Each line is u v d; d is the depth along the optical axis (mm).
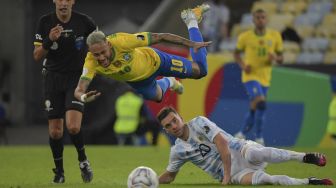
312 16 78438
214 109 60594
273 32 52312
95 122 65812
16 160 46656
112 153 51625
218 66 60594
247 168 27906
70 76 31859
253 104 52094
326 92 62438
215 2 76812
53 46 31438
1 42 84000
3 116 71062
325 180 27422
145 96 31906
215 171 28781
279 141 61750
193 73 31750
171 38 30266
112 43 29234
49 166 42562
